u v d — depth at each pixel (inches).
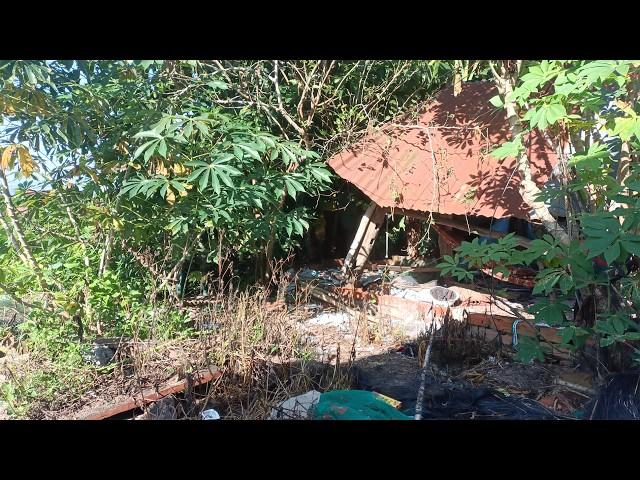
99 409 133.6
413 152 251.9
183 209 185.2
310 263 354.0
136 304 177.3
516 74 162.4
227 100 242.5
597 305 142.9
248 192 189.2
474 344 179.2
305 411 132.8
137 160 186.5
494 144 209.9
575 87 123.8
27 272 162.6
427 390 152.4
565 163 147.7
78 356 149.4
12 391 135.8
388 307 234.7
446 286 256.5
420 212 250.5
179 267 203.8
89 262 186.1
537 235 216.7
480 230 227.3
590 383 145.6
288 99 273.7
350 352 173.0
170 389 143.0
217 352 159.3
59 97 168.6
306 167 225.6
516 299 221.3
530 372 163.6
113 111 190.9
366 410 130.9
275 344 175.3
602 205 137.9
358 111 283.3
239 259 283.7
